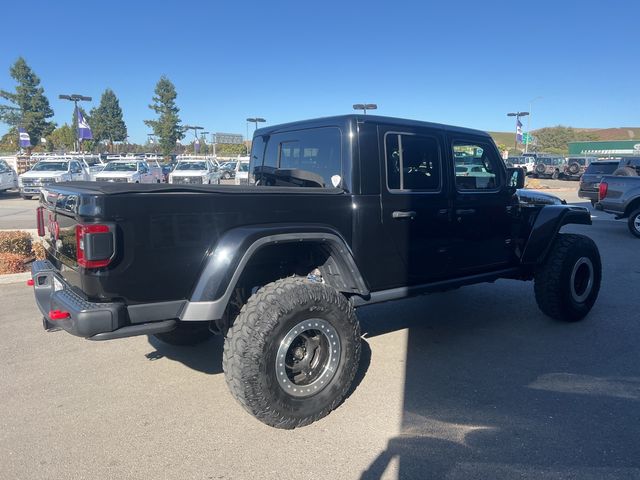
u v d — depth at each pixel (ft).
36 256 28.35
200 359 15.89
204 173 86.79
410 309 21.27
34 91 195.42
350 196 13.42
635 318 19.98
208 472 10.14
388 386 13.92
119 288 10.33
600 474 10.00
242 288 13.46
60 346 16.87
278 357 11.24
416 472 10.09
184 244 10.94
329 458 10.59
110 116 252.21
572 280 18.93
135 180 80.74
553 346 16.94
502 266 18.02
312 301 11.57
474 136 16.53
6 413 12.47
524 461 10.42
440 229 15.55
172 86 215.72
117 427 11.84
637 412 12.43
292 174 14.75
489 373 14.76
